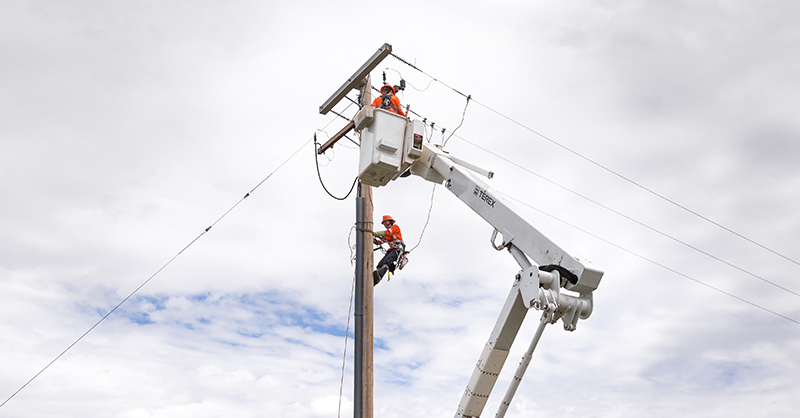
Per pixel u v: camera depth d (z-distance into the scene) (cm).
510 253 731
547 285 654
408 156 830
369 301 1033
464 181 816
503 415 846
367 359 995
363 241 1068
